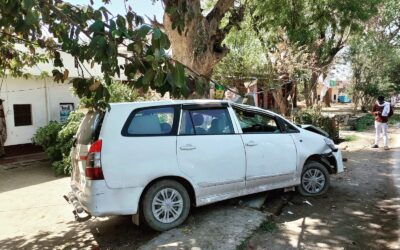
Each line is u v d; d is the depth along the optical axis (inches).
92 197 175.0
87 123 197.6
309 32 602.5
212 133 210.2
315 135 258.7
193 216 212.2
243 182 217.5
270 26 576.1
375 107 476.4
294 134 246.4
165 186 192.5
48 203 283.9
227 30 334.6
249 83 631.8
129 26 106.5
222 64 596.1
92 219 235.6
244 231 188.1
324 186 258.8
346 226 199.6
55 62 141.1
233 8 348.5
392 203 238.1
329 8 613.9
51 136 425.1
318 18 622.5
